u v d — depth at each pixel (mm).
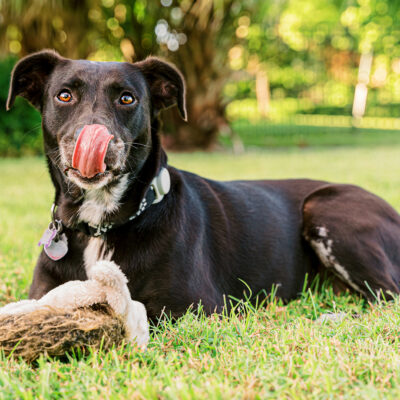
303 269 4062
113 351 2227
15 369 2156
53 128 3150
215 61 16750
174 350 2482
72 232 3213
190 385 2012
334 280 4055
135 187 3143
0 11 13844
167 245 3137
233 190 4016
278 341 2539
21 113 15055
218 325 2848
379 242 3863
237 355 2324
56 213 3301
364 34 29125
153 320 3064
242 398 1884
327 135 25594
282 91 37594
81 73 3129
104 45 17328
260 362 2213
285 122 31094
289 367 2148
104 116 2973
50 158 3256
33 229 6230
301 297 3869
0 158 14883
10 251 5125
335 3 26078
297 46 28328
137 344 2408
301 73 33438
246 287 3686
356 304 3703
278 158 15766
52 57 3365
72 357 2219
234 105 34500
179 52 16547
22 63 3365
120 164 2934
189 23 15969
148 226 3139
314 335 2572
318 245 3955
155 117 3605
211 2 15562
